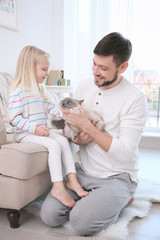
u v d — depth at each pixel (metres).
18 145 1.27
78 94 1.55
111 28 3.26
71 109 1.25
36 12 2.86
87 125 1.25
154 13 3.26
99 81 1.29
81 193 1.31
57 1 3.12
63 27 3.16
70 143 1.66
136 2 3.28
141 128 1.32
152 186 1.88
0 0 2.19
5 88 1.86
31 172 1.24
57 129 1.85
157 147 3.23
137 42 3.36
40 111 1.59
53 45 3.22
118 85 1.36
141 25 3.31
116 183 1.29
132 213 1.44
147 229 1.34
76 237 1.20
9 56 2.40
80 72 3.43
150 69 3.40
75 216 1.20
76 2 3.31
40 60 1.57
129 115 1.32
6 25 2.29
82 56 3.39
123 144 1.26
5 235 1.24
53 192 1.32
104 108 1.38
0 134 1.34
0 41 2.25
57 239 1.22
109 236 1.22
